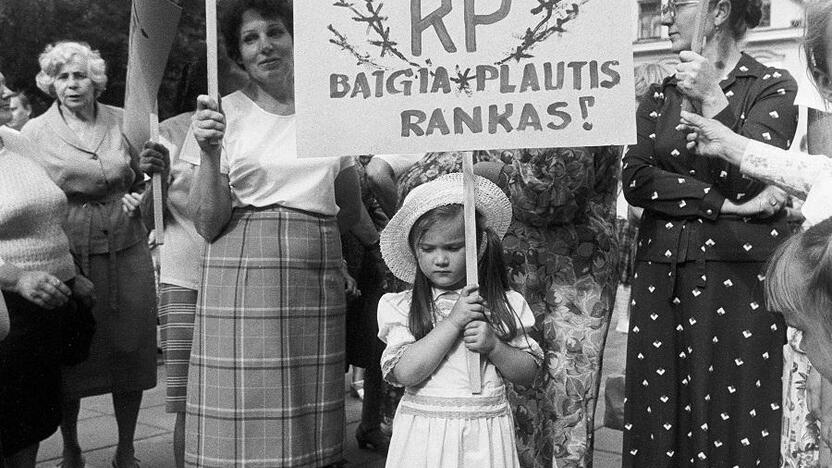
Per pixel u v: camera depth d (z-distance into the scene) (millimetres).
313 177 3695
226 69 4629
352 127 2994
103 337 5012
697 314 3312
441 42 2961
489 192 3244
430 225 3105
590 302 3793
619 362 7492
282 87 3740
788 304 1949
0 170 4113
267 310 3596
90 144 5133
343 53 2984
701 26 3174
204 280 3703
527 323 3186
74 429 5035
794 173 2904
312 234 3701
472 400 3041
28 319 4023
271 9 3691
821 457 2207
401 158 4859
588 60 2926
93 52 5316
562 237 3771
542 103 2945
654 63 4094
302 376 3678
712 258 3287
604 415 5707
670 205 3338
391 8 2967
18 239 4098
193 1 9477
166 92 8375
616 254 3941
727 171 3254
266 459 3588
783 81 3285
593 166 3736
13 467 4156
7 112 4070
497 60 2949
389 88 2979
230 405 3596
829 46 2727
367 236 4848
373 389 5312
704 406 3305
